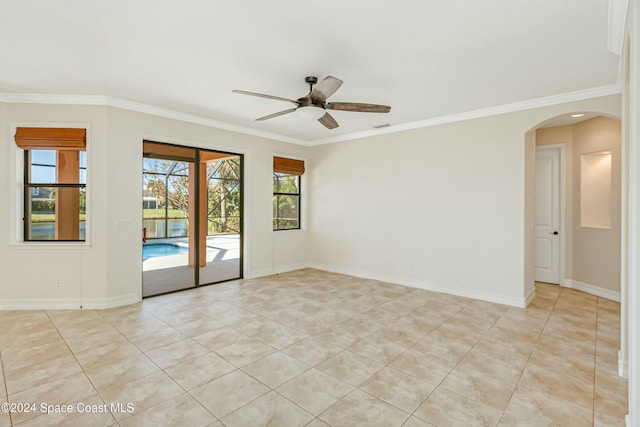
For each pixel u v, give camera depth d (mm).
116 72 3229
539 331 3303
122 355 2742
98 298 3959
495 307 4062
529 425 1918
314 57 2889
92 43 2660
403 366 2590
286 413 2012
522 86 3549
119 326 3377
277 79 3375
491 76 3285
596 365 2619
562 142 5105
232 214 8078
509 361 2680
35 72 3227
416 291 4789
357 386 2309
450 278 4668
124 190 4094
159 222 5789
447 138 4676
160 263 6570
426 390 2266
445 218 4711
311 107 3076
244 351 2832
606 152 4543
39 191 4031
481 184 4387
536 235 5414
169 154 4609
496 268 4270
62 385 2293
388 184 5328
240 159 5465
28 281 3881
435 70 3146
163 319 3594
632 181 1508
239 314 3766
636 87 1448
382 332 3260
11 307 3854
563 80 3387
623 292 2463
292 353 2801
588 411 2049
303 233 6469
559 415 2010
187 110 4441
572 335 3207
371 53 2811
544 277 5348
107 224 3957
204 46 2705
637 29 1428
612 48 2615
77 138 3840
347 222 5898
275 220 6168
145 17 2291
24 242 3914
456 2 2109
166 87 3613
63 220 4109
